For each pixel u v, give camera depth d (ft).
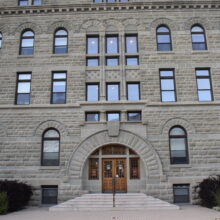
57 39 70.64
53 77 67.62
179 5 70.85
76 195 58.59
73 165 60.39
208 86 66.54
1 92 65.92
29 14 71.61
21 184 55.16
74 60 67.82
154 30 69.56
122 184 61.26
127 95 66.13
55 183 59.82
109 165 62.49
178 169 60.23
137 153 60.90
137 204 52.54
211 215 42.52
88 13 71.15
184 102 64.08
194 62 67.10
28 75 67.97
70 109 64.23
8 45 69.41
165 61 67.31
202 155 61.11
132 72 67.15
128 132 62.28
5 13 71.77
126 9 71.00
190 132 62.39
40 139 62.69
